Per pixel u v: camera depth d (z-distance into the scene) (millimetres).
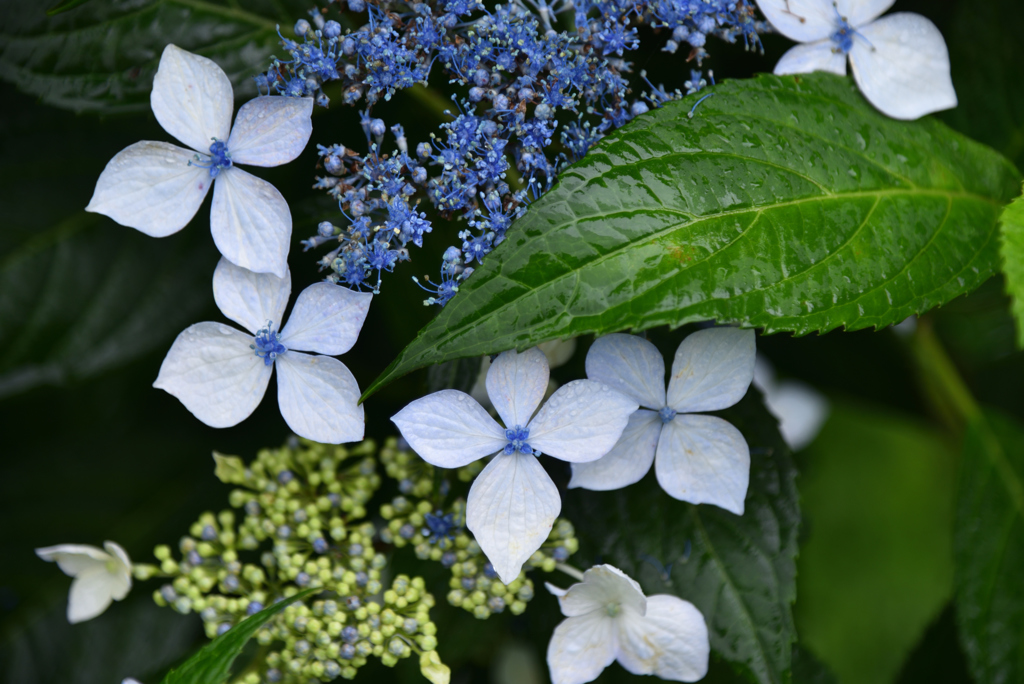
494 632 805
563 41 757
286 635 778
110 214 758
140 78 778
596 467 774
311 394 762
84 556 795
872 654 1056
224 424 764
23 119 810
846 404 892
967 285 770
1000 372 879
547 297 743
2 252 807
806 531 833
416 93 790
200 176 761
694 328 779
